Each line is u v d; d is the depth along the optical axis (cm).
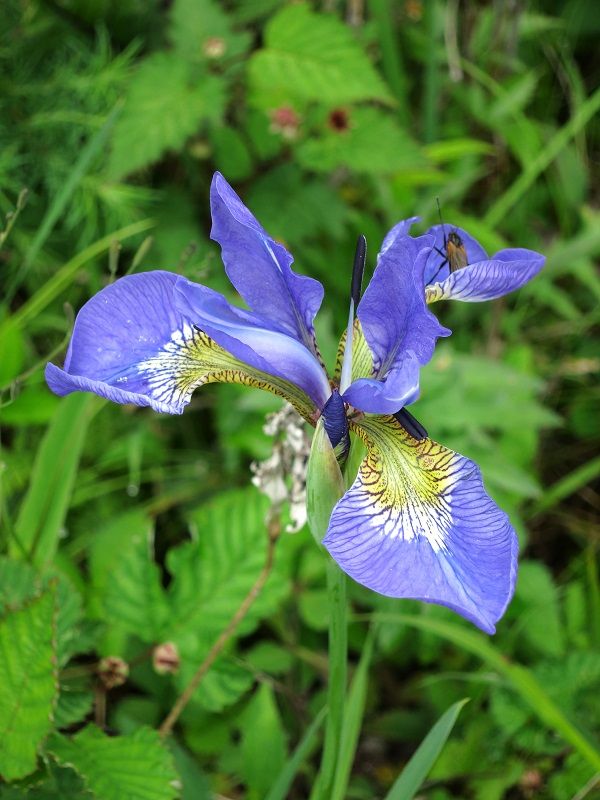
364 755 29
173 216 34
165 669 24
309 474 18
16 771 20
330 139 34
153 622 25
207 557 25
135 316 18
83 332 18
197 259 33
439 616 29
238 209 18
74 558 31
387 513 17
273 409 28
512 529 17
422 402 29
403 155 33
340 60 33
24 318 28
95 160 32
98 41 35
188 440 35
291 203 34
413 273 17
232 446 31
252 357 18
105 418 32
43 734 20
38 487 25
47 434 25
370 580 16
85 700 22
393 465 18
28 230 33
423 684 27
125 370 18
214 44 33
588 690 26
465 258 19
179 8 34
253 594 23
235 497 29
